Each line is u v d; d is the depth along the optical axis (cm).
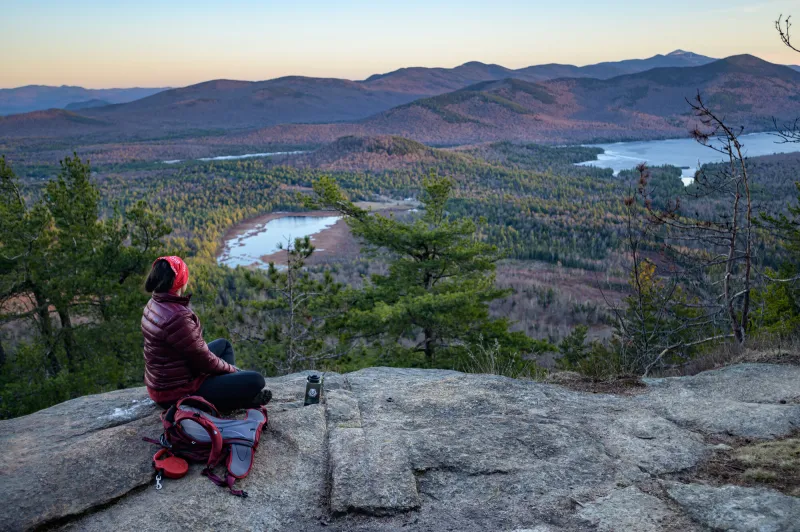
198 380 335
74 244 1392
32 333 1376
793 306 1101
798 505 264
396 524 275
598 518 271
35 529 256
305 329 1311
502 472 320
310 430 362
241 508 279
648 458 337
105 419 375
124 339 1384
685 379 516
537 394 459
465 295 1302
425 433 363
